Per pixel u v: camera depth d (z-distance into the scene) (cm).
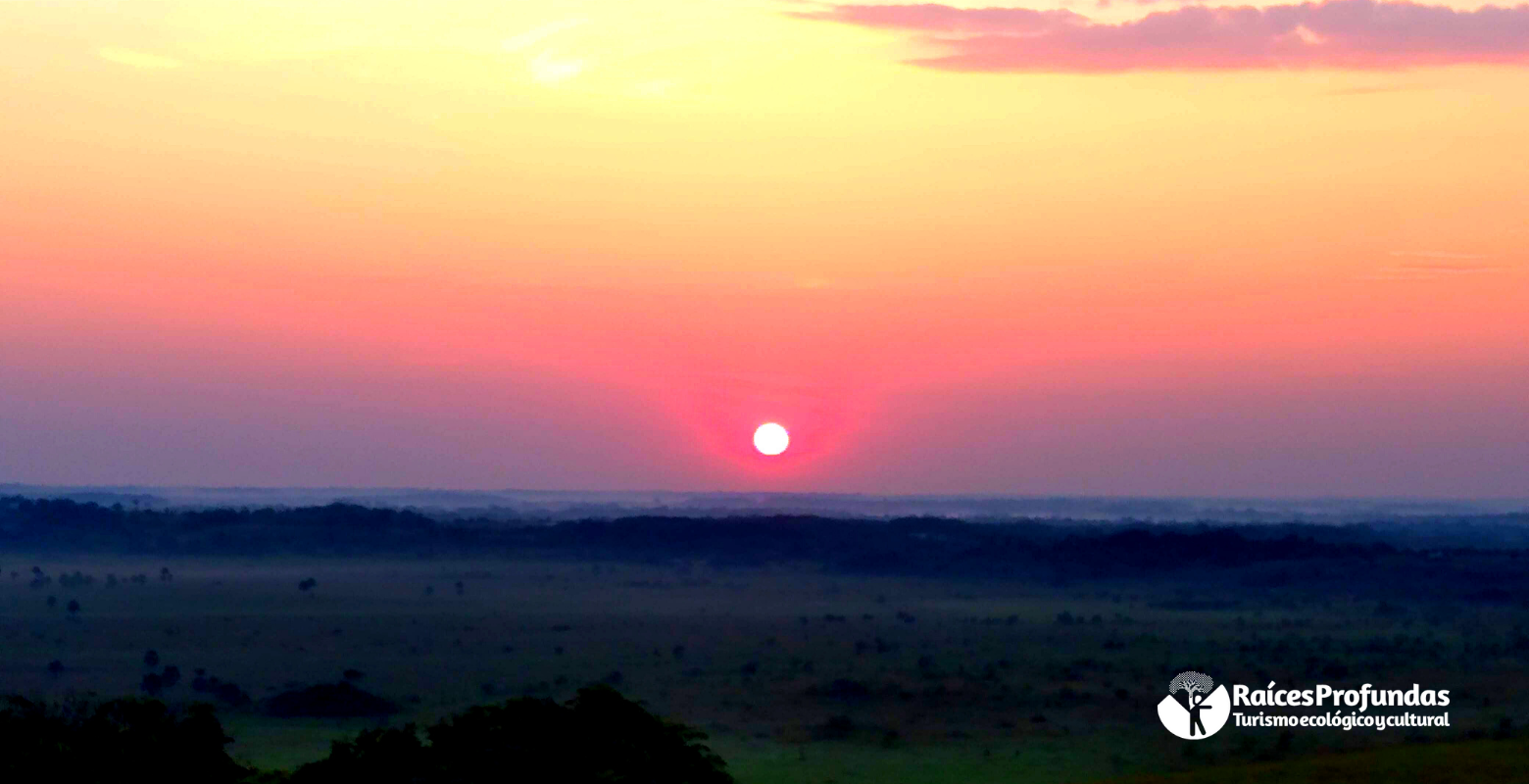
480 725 2780
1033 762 5525
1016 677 7994
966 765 5469
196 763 2905
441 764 2723
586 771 2709
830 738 6156
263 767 5122
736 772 5331
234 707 6938
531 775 2708
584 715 2809
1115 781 3422
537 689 7675
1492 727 5772
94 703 6700
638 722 2830
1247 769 3362
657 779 2741
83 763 2794
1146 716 6600
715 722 6588
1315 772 3241
